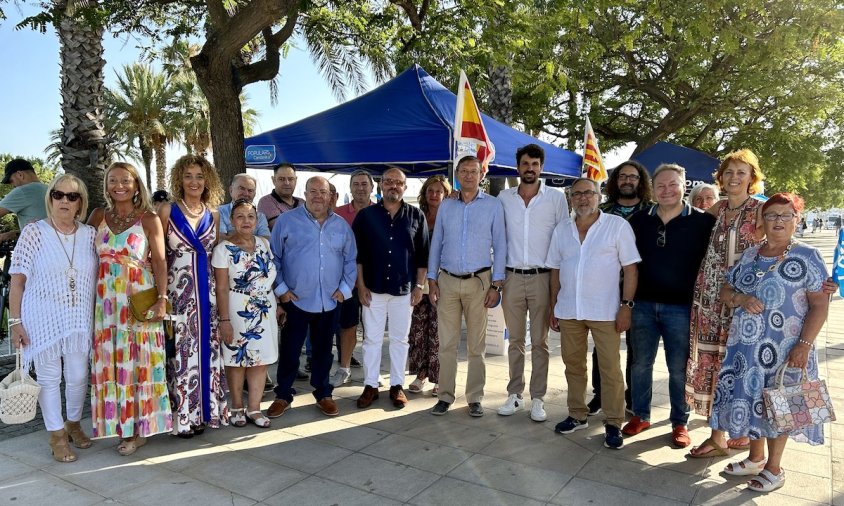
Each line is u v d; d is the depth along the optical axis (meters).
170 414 3.79
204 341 3.88
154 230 3.63
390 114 6.02
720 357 3.49
